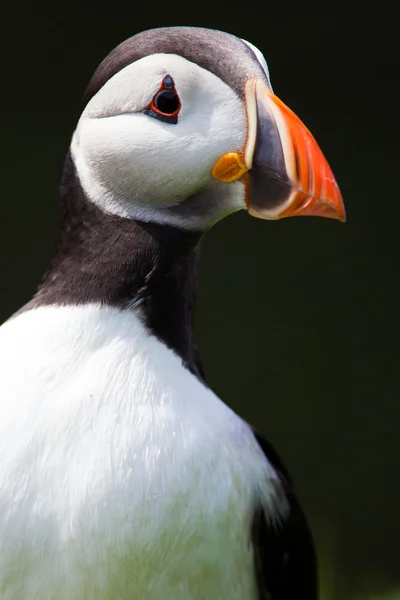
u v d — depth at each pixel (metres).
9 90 4.74
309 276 4.64
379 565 4.03
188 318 2.94
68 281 2.93
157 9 4.77
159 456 2.90
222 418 2.92
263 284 4.58
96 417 2.90
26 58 4.75
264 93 2.92
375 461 4.34
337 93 4.88
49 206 4.70
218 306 4.54
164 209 2.93
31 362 2.91
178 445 2.91
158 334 2.92
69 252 2.93
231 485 2.92
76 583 2.90
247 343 4.49
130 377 2.91
